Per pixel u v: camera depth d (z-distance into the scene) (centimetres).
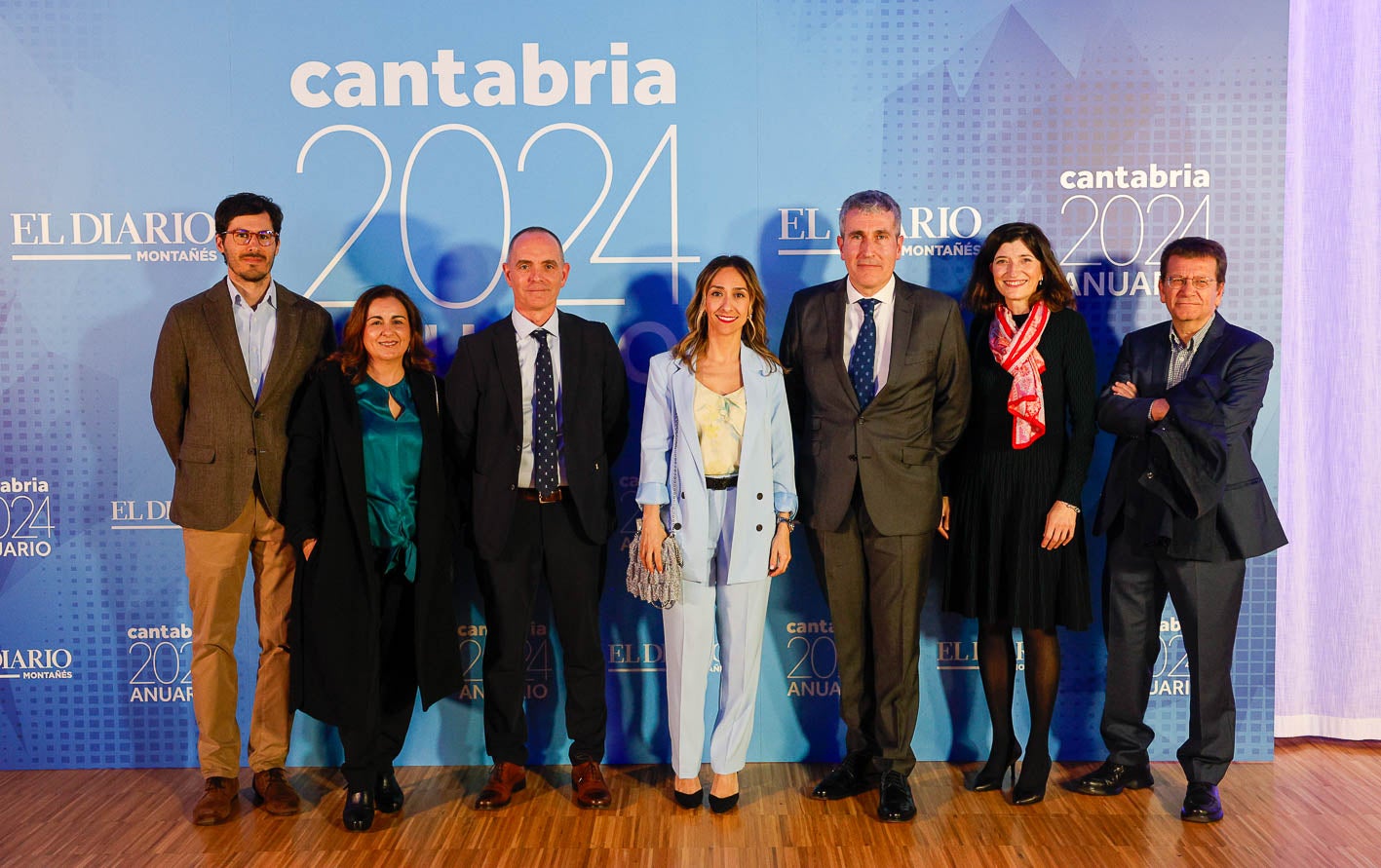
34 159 337
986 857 280
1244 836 292
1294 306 361
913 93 339
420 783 334
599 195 342
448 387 309
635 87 339
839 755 351
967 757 351
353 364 297
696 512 296
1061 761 350
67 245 339
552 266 306
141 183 338
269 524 313
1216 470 288
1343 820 302
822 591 339
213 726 311
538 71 339
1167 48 337
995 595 303
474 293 344
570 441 305
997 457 302
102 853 286
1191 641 305
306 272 342
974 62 338
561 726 349
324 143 339
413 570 300
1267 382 300
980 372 307
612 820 304
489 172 341
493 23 338
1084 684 349
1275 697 356
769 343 345
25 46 335
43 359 340
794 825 301
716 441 297
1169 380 307
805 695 350
